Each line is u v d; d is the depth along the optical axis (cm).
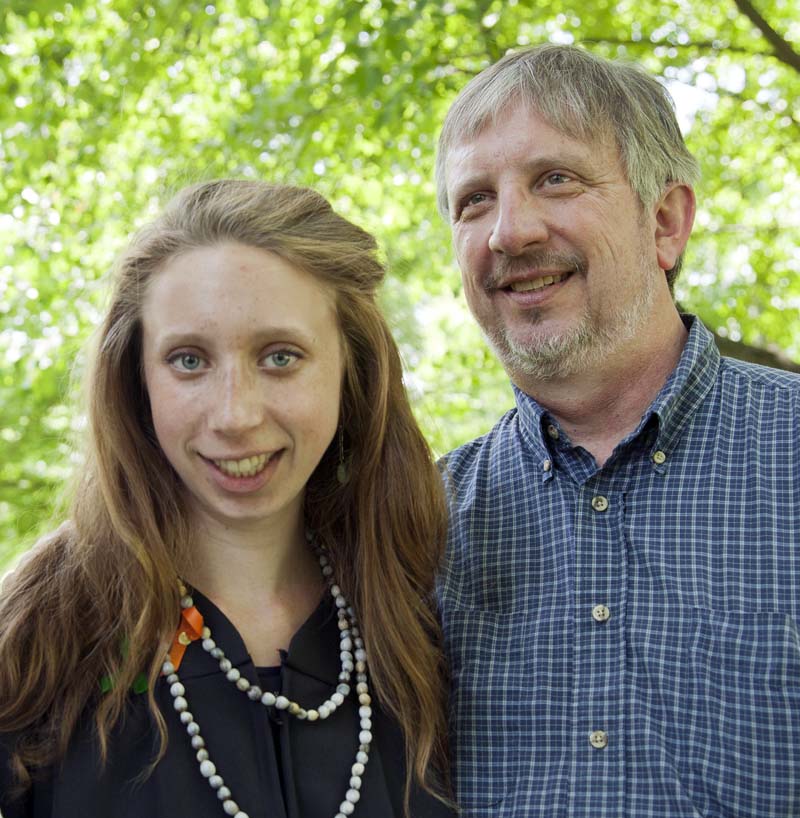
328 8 582
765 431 223
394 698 206
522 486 235
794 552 209
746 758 198
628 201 231
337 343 199
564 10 594
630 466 224
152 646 190
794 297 667
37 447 743
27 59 641
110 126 638
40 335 700
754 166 660
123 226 660
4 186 672
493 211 232
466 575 232
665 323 236
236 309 184
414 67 560
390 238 654
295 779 190
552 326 228
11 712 183
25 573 196
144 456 201
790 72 629
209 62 664
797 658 201
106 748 183
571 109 227
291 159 607
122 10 604
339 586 214
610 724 205
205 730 188
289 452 191
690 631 208
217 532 203
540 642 216
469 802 210
